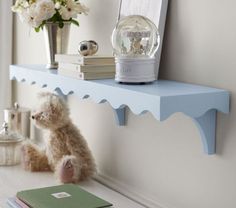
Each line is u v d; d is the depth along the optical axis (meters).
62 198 1.32
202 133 1.18
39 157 1.74
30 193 1.36
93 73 1.35
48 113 1.64
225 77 1.15
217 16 1.16
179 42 1.28
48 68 1.67
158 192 1.40
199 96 1.09
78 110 1.81
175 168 1.32
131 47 1.25
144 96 1.09
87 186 1.58
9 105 2.39
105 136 1.64
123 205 1.41
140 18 1.26
